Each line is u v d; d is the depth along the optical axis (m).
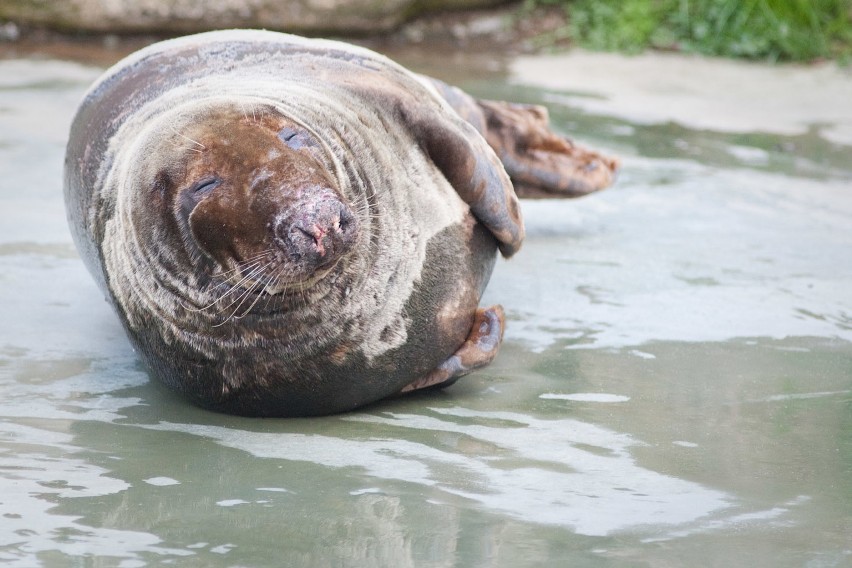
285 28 26.36
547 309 12.38
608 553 7.45
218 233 9.04
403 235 10.09
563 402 10.20
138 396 10.57
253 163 9.11
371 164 10.17
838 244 14.23
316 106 10.29
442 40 26.81
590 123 19.55
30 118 19.42
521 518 7.98
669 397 10.24
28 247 14.10
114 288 10.31
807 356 11.12
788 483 8.55
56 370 11.05
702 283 13.04
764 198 15.99
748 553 7.45
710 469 8.80
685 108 20.62
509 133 13.85
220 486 8.59
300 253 8.68
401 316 10.00
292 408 10.12
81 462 9.02
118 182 10.16
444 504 8.23
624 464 8.91
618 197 16.14
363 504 8.23
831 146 18.42
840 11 24.62
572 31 26.25
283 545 7.59
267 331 9.57
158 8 25.94
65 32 26.16
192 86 10.92
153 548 7.55
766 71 23.36
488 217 11.02
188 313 9.66
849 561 7.35
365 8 26.31
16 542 7.61
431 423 9.90
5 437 9.48
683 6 25.42
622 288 12.95
